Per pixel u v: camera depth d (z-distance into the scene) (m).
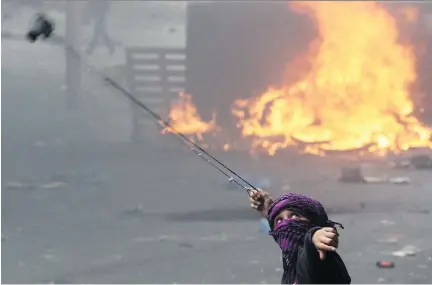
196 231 33.34
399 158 58.00
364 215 37.09
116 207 39.97
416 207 39.25
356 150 64.69
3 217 36.16
